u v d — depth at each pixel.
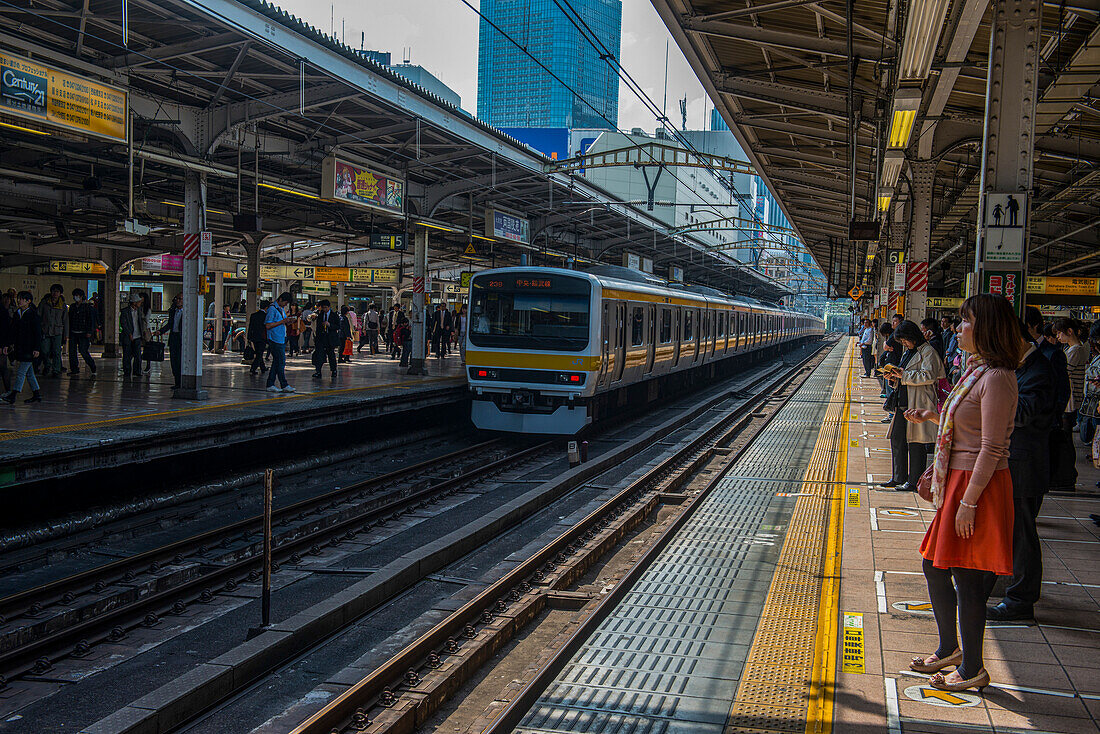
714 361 28.73
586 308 15.59
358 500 11.38
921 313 17.56
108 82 11.78
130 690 5.83
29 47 10.59
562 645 5.55
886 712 4.30
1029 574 5.49
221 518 10.62
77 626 6.64
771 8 11.15
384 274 33.78
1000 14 7.73
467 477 12.73
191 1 10.61
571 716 4.55
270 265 33.72
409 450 15.84
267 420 12.96
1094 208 22.75
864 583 6.50
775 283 76.75
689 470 12.66
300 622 6.46
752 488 10.69
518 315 15.95
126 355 18.14
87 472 10.12
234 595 7.74
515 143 20.23
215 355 26.88
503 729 4.51
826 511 9.34
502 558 8.88
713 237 74.00
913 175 17.38
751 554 7.67
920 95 9.85
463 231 23.09
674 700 4.71
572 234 33.56
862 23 11.63
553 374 15.62
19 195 19.34
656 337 19.86
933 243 36.12
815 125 17.34
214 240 28.44
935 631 5.47
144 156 13.01
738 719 4.41
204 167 14.35
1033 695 4.47
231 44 12.27
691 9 11.91
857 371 34.16
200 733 5.07
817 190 23.94
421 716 5.08
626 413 20.55
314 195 17.56
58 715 5.45
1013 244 7.76
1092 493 9.62
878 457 12.73
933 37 8.12
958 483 4.38
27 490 9.57
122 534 9.63
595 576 8.11
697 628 5.84
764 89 15.07
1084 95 11.88
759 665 5.14
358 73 14.12
